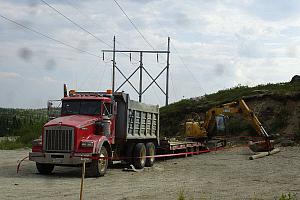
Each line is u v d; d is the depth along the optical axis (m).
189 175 16.56
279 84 46.12
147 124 21.14
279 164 21.02
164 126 44.22
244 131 38.66
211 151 30.41
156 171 17.98
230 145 35.19
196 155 27.42
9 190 11.88
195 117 38.44
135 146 19.34
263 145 27.25
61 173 16.83
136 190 12.49
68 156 15.29
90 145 15.41
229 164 21.12
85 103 17.31
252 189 13.05
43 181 14.13
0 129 52.31
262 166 20.09
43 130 15.69
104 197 11.15
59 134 15.47
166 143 23.58
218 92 48.19
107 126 17.20
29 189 12.19
